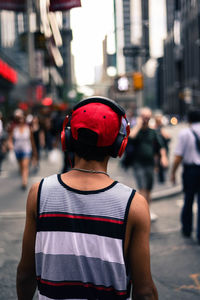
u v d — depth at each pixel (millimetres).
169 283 4305
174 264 4883
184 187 5988
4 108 26469
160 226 6746
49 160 17844
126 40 18203
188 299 3918
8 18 30094
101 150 1670
